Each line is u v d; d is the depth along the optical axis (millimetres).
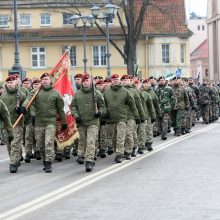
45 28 55969
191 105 26594
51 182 11695
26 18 56188
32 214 8688
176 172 12734
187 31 56250
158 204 9281
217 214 8500
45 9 55781
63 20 56031
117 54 55406
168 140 20906
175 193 10211
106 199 9766
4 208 9164
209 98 31125
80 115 13523
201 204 9234
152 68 56031
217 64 73688
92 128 13430
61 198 9930
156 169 13258
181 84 23125
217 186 10859
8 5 55875
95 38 54812
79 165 14328
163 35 55812
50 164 13172
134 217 8367
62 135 15070
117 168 13586
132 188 10789
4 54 54969
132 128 15250
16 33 25734
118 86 14875
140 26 37562
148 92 19234
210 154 16094
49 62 55281
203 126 28875
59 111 13367
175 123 23281
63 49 55438
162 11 40344
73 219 8320
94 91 13539
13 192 10602
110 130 14984
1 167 14305
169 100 21500
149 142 17250
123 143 14781
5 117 12297
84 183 11469
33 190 10781
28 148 15125
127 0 38969
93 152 13297
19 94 13961
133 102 15008
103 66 55438
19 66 25547
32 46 55219
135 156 15938
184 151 16984
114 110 14781
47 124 13195
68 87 15719
